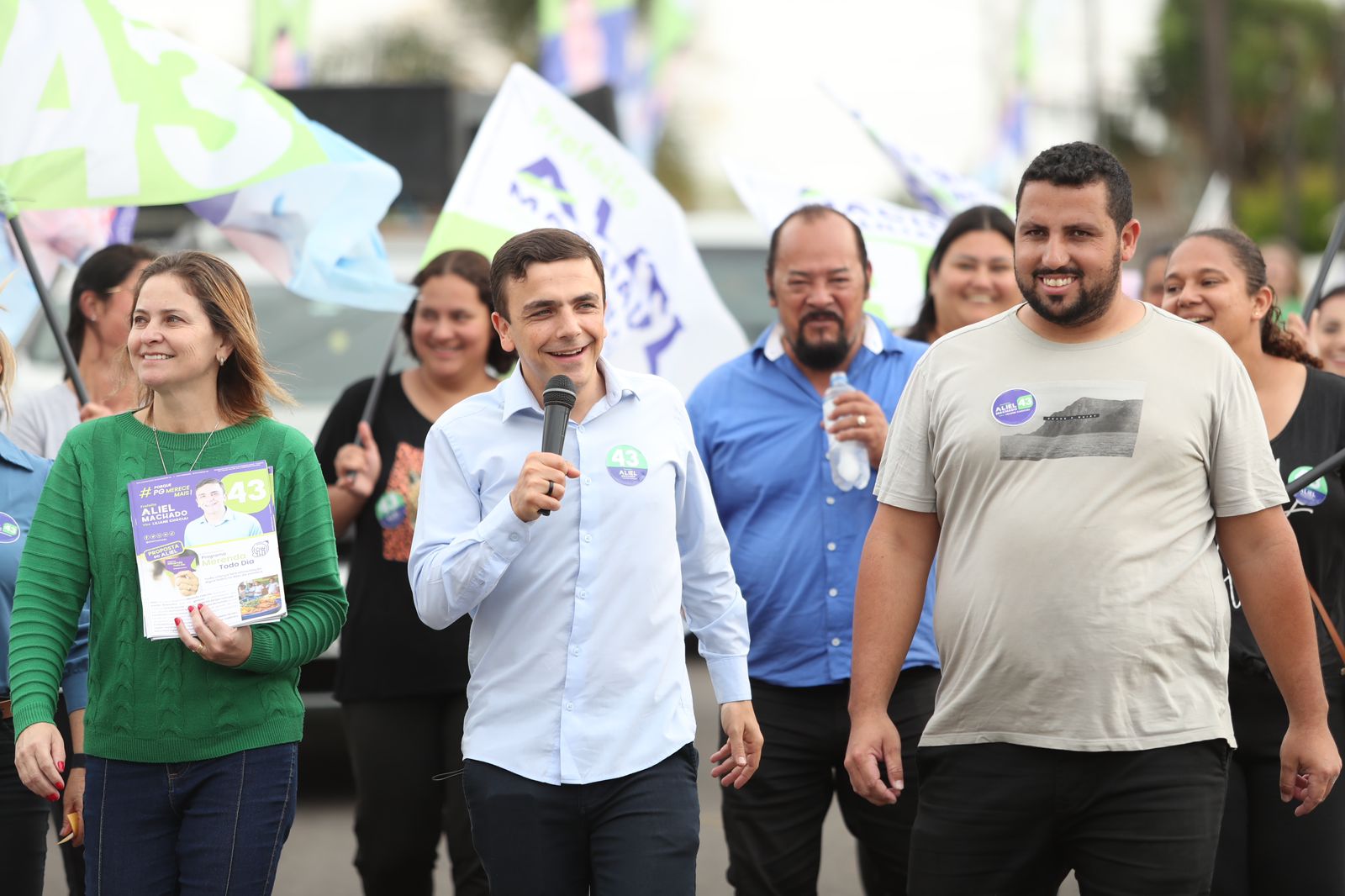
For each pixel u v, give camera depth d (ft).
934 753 33.37
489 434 33.19
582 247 32.63
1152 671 31.45
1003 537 32.07
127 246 45.47
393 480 44.70
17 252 49.08
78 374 43.45
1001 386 32.55
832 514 41.39
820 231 42.04
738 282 86.33
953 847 32.78
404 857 43.29
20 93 45.47
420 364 47.11
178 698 32.17
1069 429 31.89
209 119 46.70
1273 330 40.47
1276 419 39.27
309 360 73.10
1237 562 32.65
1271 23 377.91
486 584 31.40
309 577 33.50
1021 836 32.40
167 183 46.01
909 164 61.52
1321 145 378.73
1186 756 31.50
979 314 49.37
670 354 52.34
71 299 45.65
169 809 32.48
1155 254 51.13
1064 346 32.48
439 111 85.61
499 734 32.40
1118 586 31.35
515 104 51.88
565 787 32.01
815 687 40.88
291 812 33.14
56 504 33.01
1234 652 37.88
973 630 32.45
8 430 44.42
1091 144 32.27
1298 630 32.53
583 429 33.01
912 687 40.52
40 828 37.17
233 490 32.55
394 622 43.29
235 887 32.14
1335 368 58.59
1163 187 374.22
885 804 34.55
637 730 32.30
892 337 44.39
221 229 48.19
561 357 32.24
